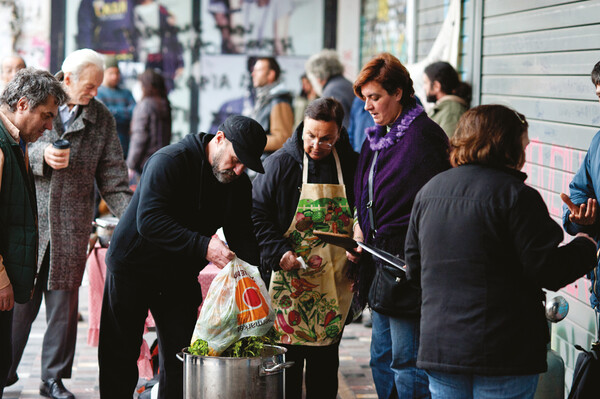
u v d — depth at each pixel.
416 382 3.77
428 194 3.04
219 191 3.73
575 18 4.52
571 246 2.90
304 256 4.10
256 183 4.12
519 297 2.85
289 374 4.20
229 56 13.16
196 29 13.09
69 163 4.65
